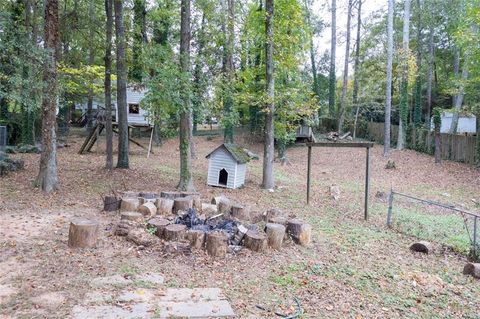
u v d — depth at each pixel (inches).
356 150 901.8
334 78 1147.9
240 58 652.1
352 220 380.2
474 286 234.2
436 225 378.0
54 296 173.9
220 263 229.8
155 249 239.5
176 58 441.1
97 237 241.0
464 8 831.1
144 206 307.3
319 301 193.2
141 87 526.6
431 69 1058.7
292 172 679.7
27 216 301.3
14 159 517.7
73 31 558.6
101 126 750.5
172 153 791.1
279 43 496.7
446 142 816.3
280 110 521.7
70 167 537.6
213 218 297.4
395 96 1099.9
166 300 178.9
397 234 342.0
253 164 727.1
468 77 863.7
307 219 365.7
